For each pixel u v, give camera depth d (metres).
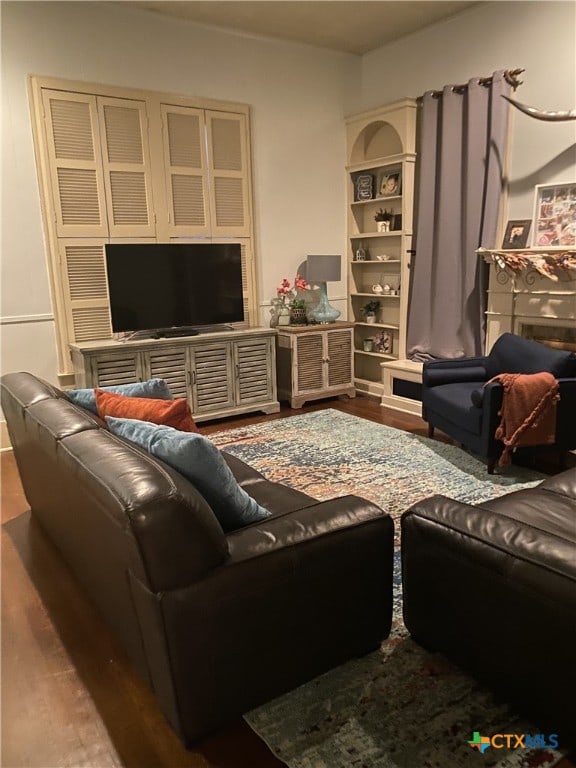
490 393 3.32
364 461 3.68
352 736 1.61
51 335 4.26
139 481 1.45
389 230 5.32
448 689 1.78
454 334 4.81
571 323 3.87
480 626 1.67
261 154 5.05
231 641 1.57
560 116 3.87
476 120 4.39
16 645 2.07
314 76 5.26
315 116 5.32
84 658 2.00
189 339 4.42
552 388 3.29
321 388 5.22
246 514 1.79
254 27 4.70
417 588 1.86
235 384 4.72
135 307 4.38
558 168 4.10
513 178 4.39
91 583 2.11
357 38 5.04
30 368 4.22
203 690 1.56
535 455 3.50
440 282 4.82
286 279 5.38
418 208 4.95
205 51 4.63
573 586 1.40
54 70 4.01
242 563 1.55
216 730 1.64
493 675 1.67
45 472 2.25
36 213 4.08
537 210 4.12
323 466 3.60
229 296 4.82
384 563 1.86
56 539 2.61
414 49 4.98
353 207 5.64
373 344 5.68
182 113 4.57
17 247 4.05
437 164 4.82
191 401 4.52
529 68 4.18
